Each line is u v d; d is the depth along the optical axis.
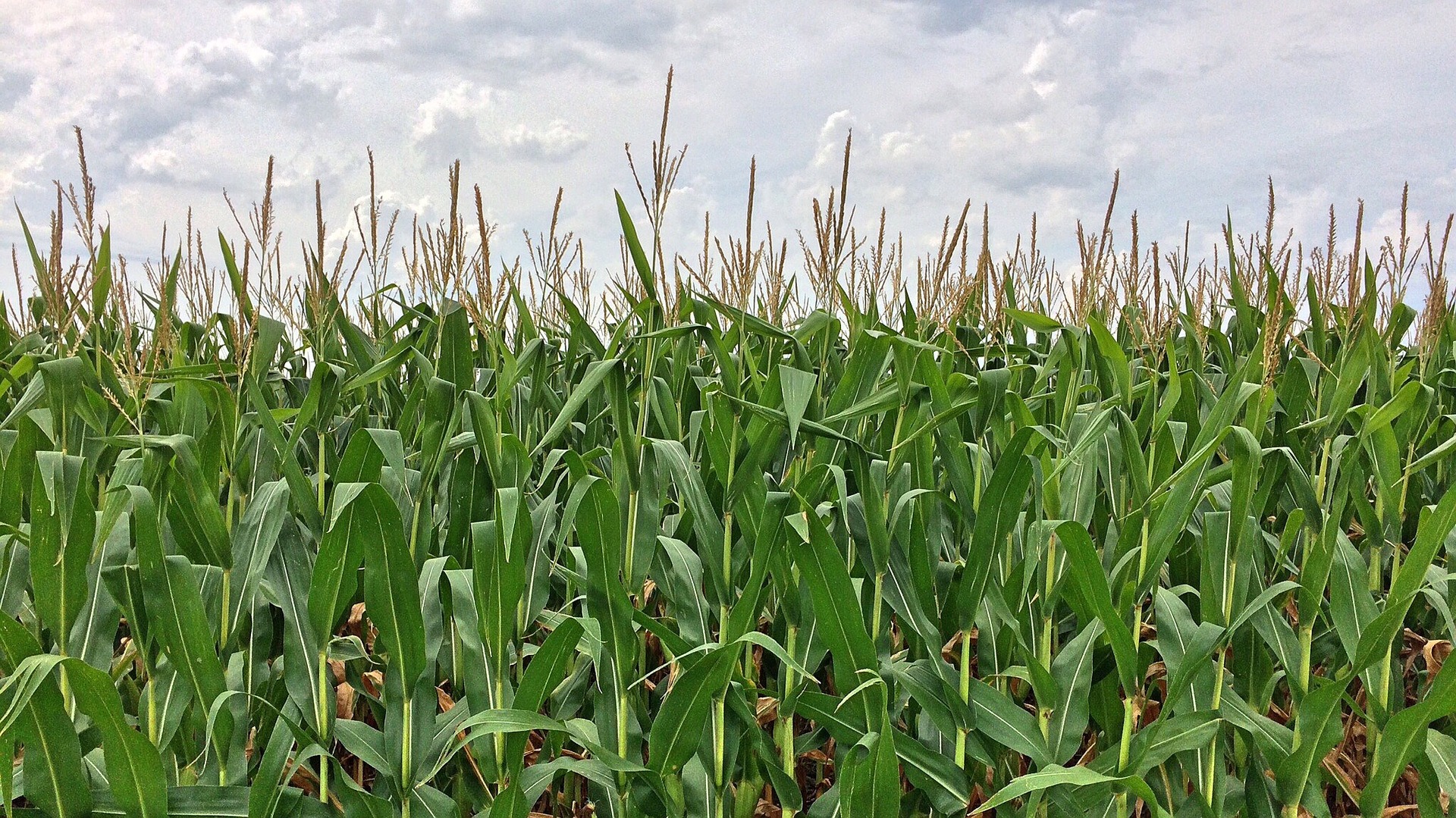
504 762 2.17
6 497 2.49
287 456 2.58
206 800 1.93
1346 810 2.81
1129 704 2.12
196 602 1.93
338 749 2.71
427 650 2.18
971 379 2.79
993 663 2.44
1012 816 2.25
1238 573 2.20
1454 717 2.67
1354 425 3.17
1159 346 3.22
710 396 2.48
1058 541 2.50
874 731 2.17
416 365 4.52
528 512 2.28
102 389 3.10
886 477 2.62
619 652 2.13
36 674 1.60
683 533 2.72
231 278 3.70
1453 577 2.23
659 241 2.96
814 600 2.12
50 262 2.85
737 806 2.31
